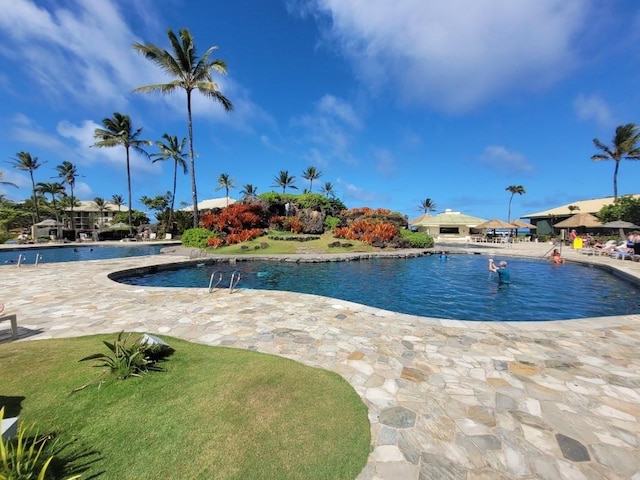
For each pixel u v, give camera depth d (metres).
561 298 9.27
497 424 2.84
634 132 32.12
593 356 4.35
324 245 20.91
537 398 3.29
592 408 3.12
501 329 5.44
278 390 3.22
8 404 2.84
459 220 40.09
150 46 20.38
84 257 20.88
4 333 5.12
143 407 2.84
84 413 2.74
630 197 30.38
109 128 35.19
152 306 6.90
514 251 22.88
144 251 24.92
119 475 2.09
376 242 21.69
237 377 3.45
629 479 2.25
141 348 3.78
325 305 7.03
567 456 2.46
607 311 7.95
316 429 2.65
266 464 2.24
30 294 8.00
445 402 3.19
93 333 5.14
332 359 4.21
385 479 2.17
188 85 21.98
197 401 2.96
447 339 4.96
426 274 13.30
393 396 3.29
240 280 11.91
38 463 2.07
